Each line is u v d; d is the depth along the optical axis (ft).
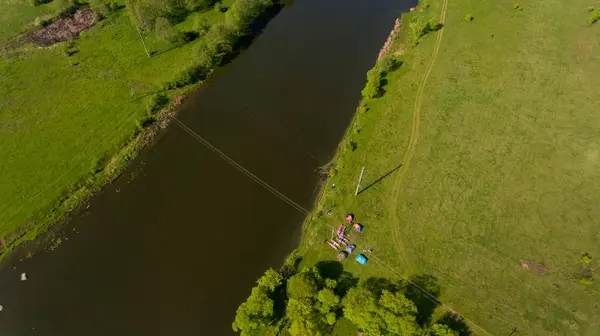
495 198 233.35
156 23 319.47
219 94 297.33
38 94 295.07
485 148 256.11
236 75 310.65
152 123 278.05
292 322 190.70
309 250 218.38
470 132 264.52
